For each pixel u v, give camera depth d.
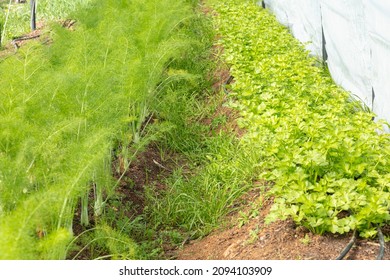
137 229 4.77
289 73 6.16
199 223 4.81
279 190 3.95
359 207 3.80
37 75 4.72
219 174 5.19
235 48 7.29
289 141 4.46
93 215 4.66
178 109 6.60
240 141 5.32
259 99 5.63
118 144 5.64
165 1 7.07
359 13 5.50
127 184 5.29
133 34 6.34
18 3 11.66
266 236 4.02
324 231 3.82
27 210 3.06
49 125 4.23
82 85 4.53
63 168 3.91
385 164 4.20
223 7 9.60
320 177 4.20
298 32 8.16
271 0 9.96
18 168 3.67
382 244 3.62
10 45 8.64
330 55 6.71
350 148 4.17
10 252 2.88
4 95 4.45
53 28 6.01
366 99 5.61
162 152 6.01
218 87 7.25
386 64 4.93
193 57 7.84
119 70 5.30
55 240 3.12
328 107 5.25
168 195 5.15
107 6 7.35
